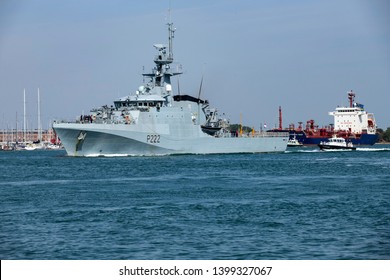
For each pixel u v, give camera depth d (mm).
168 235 146000
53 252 130875
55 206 194875
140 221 164375
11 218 171250
